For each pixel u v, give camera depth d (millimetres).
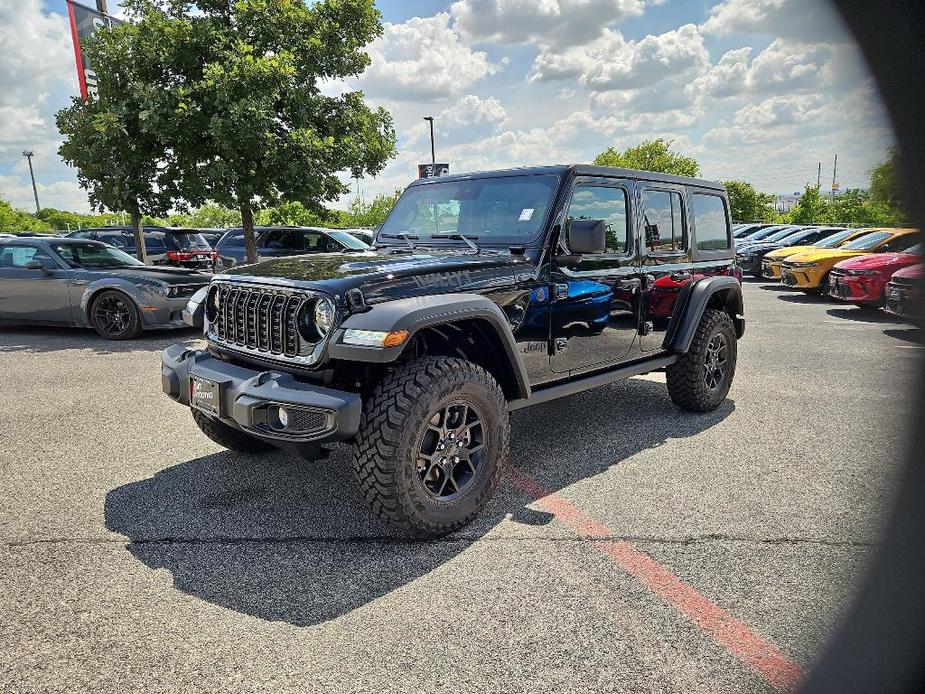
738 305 5492
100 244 9594
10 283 9000
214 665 2180
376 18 11266
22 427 4836
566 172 3852
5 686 2068
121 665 2178
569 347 3928
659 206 4629
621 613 2465
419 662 2193
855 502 3457
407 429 2848
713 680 2084
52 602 2553
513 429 4793
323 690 2061
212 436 3928
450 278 3223
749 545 2994
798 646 2244
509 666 2168
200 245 13969
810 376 6523
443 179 4387
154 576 2756
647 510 3395
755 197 44125
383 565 2850
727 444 4441
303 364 2973
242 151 10156
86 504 3482
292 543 3055
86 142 9922
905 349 8039
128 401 5586
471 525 3234
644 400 5609
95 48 9797
